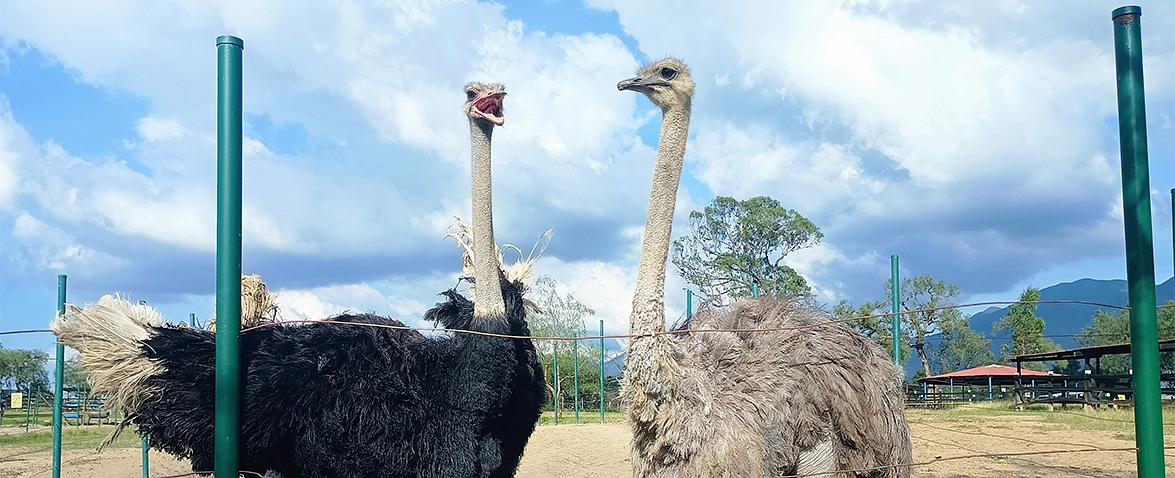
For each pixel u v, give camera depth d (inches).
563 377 1355.8
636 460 206.8
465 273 278.7
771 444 205.8
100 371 245.9
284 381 229.3
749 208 1609.3
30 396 811.4
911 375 1120.2
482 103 265.1
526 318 282.0
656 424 196.1
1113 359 1143.0
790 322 235.9
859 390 227.5
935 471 386.6
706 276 1627.7
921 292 1325.0
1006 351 1231.5
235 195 135.0
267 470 239.0
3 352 865.5
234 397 136.4
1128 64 138.6
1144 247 138.6
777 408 208.2
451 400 241.9
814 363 222.2
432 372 243.4
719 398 200.8
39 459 508.1
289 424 230.5
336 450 233.0
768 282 1505.9
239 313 137.9
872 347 242.7
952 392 936.3
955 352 1220.5
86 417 825.5
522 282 286.0
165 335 242.2
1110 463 411.2
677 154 207.5
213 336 242.8
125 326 249.0
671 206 205.2
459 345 247.4
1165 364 679.7
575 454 530.9
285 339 236.7
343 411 231.0
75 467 465.1
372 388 233.9
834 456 223.0
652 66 211.3
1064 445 471.5
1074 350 772.6
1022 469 392.5
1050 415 652.1
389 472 235.8
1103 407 724.7
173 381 238.7
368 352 237.9
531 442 606.2
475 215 257.4
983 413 716.7
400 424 235.0
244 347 232.7
